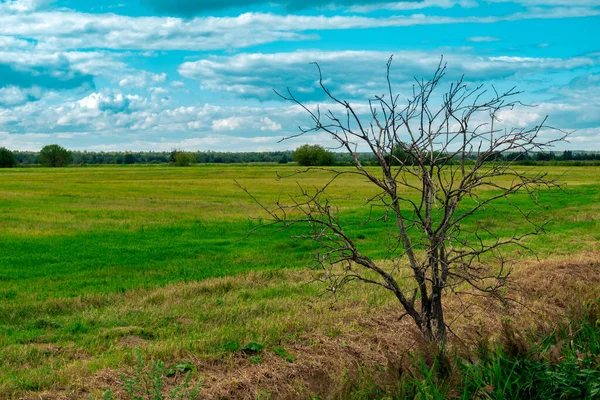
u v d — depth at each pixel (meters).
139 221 23.70
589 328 6.35
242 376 6.12
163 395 5.50
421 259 8.87
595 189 42.91
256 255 15.48
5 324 8.86
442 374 5.59
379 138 5.73
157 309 9.50
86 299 10.30
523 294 9.46
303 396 5.53
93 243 17.55
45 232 19.78
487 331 7.36
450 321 8.02
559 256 13.86
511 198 32.84
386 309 8.93
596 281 10.77
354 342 7.23
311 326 7.91
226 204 32.81
